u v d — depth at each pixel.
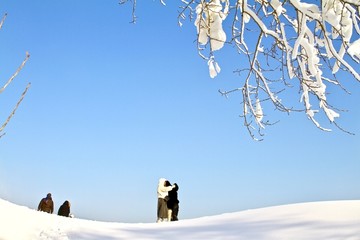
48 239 7.33
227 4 4.23
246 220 8.98
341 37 3.66
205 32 4.24
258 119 4.44
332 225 7.40
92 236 7.86
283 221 8.25
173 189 13.07
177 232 8.56
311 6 3.64
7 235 7.11
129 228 9.18
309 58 3.62
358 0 3.59
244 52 4.32
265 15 4.25
